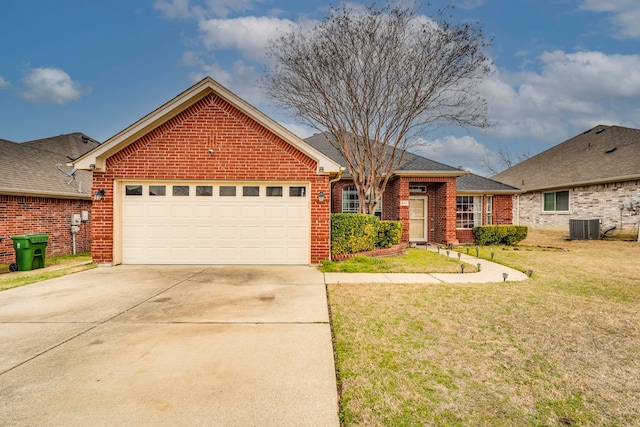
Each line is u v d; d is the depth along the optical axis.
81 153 17.33
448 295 5.78
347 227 9.45
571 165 18.17
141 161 8.60
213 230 8.83
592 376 3.05
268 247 8.88
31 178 10.88
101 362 3.28
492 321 4.46
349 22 10.77
